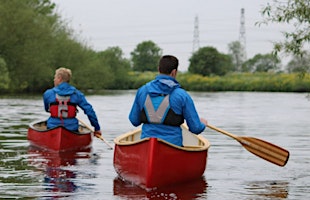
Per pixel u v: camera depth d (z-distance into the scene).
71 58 65.19
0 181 8.66
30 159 11.06
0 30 53.88
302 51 11.03
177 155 8.24
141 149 8.13
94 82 70.50
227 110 32.22
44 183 8.57
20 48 55.03
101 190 8.11
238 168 10.43
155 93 8.49
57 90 12.48
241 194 8.05
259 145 10.03
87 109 12.19
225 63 107.31
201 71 106.31
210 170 10.16
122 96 54.06
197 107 35.38
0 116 23.53
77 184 8.54
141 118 8.66
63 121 12.55
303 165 10.95
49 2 68.44
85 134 12.97
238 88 81.06
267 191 8.28
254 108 34.69
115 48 92.25
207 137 16.41
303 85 75.12
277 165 10.85
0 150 12.37
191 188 8.41
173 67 8.59
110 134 16.86
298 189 8.47
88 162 10.78
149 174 7.84
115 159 9.34
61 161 10.85
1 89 58.56
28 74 56.28
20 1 55.91
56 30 65.25
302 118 26.08
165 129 8.48
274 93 71.00
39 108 29.59
